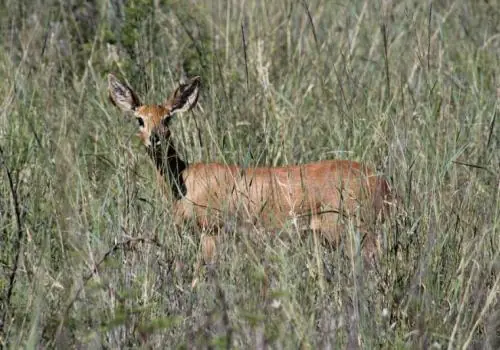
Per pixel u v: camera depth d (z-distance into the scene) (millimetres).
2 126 14242
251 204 13070
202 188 13383
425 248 10922
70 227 11555
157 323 9320
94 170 13180
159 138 13320
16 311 10234
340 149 13641
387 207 12336
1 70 16469
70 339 9820
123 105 13875
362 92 15492
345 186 12781
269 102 15117
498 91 14672
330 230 12758
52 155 13836
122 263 10977
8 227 12203
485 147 13883
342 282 10680
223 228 11609
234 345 9633
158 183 12820
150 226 12047
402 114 13773
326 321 10062
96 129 14750
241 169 13250
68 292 10266
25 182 12961
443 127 13922
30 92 15570
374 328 10148
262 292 10273
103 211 12078
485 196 12469
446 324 10289
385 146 13438
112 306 10047
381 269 11094
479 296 10266
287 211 12938
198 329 9602
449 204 11836
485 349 9969
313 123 15070
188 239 11938
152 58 16266
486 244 11312
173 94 13750
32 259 11414
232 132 14102
